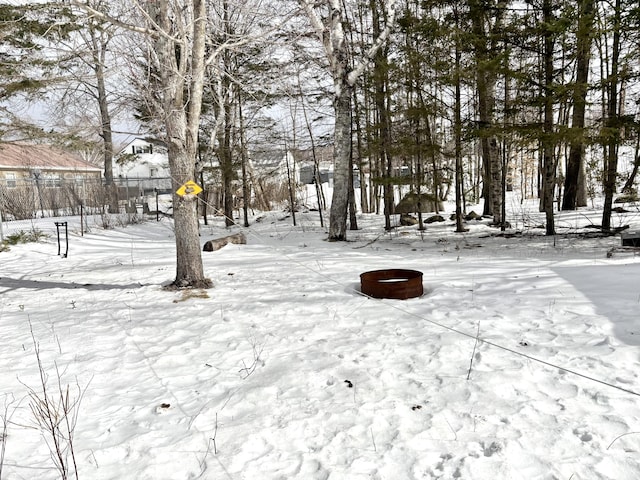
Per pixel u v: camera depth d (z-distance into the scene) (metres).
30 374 4.11
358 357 4.02
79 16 6.79
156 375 3.98
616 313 4.42
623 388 3.12
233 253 11.13
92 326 5.49
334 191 12.94
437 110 12.92
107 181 24.11
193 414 3.25
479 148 25.31
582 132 9.30
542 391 3.20
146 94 7.20
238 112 19.73
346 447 2.73
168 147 7.14
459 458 2.54
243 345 4.56
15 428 3.18
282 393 3.47
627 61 9.41
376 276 6.32
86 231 16.67
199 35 6.85
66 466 2.71
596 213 15.73
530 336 4.16
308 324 5.04
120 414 3.31
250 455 2.72
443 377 3.51
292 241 13.55
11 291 8.07
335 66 12.33
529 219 15.32
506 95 13.66
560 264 7.03
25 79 12.27
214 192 27.09
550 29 9.22
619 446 2.54
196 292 6.87
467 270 7.14
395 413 3.06
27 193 21.39
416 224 16.59
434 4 12.52
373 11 14.66
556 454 2.51
